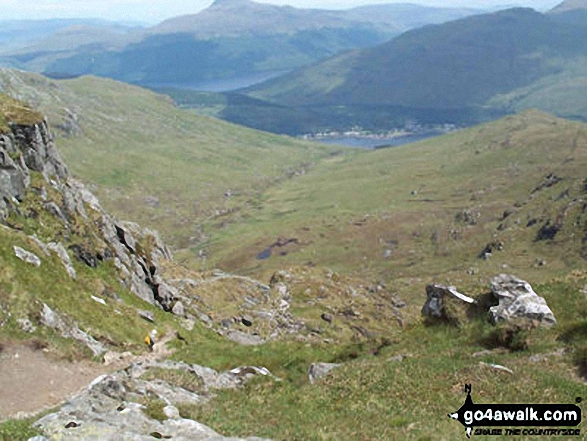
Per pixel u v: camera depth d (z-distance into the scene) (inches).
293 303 5000.0
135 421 947.3
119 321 2244.1
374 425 1118.4
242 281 4943.4
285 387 1403.8
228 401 1264.8
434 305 1989.4
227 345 2310.5
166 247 4788.4
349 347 2068.2
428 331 1887.3
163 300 3189.0
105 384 1128.2
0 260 1921.8
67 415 944.9
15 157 2731.3
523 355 1517.0
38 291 1968.5
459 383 1309.1
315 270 6338.6
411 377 1369.3
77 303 2119.8
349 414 1197.7
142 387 1185.4
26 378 1433.3
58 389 1416.1
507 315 1701.5
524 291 1827.0
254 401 1286.9
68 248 2632.9
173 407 1074.1
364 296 5767.7
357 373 1444.4
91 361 1707.7
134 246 3358.8
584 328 1541.6
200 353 2117.4
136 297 2800.2
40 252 2220.7
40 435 847.7
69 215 2878.9
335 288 5689.0
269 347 2224.4
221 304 4170.8
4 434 839.7
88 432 871.1
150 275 3284.9
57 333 1764.3
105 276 2721.5
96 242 2903.5
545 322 1644.9
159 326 2502.5
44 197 2773.1
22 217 2516.0
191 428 948.0
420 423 1107.9
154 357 1988.2
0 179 2507.4
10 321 1674.5
